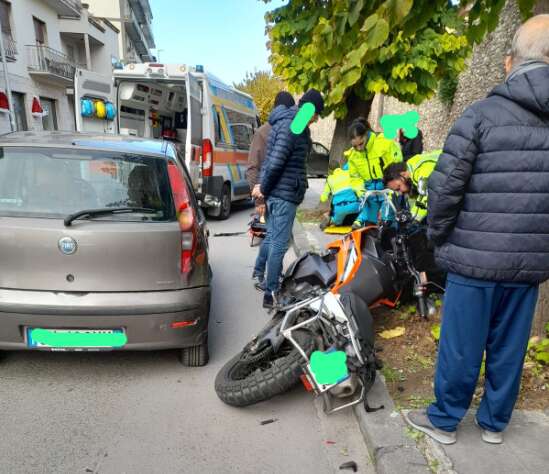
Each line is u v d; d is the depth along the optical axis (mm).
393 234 4191
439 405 2615
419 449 2561
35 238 3096
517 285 2324
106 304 3145
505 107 2152
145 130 10945
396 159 5938
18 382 3393
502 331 2443
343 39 2650
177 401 3225
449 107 14898
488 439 2607
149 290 3271
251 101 12594
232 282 5918
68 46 30969
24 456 2639
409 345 3822
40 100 25781
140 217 3291
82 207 3246
